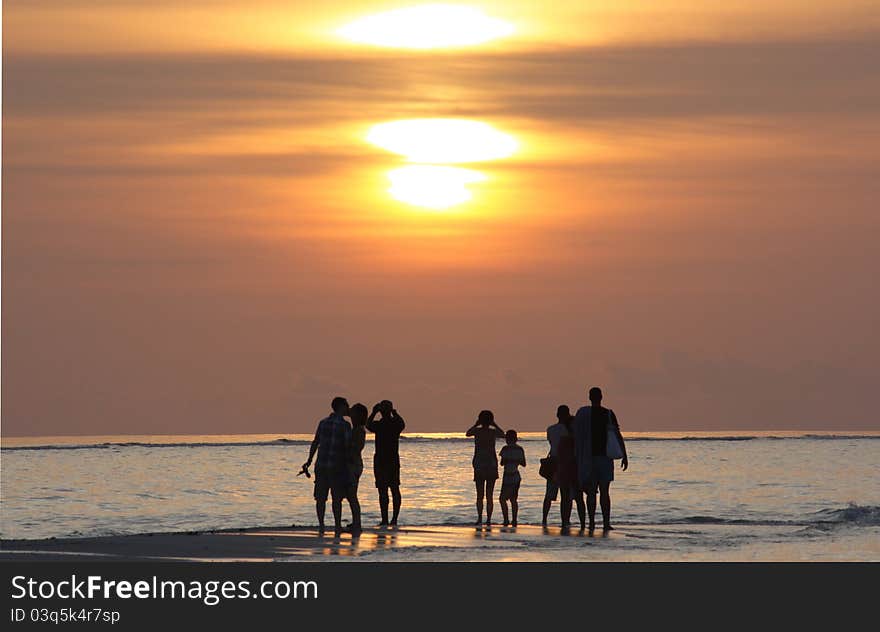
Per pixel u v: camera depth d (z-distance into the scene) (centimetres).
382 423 9250
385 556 6950
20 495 18175
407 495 16175
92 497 17588
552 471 9469
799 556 7288
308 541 7812
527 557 7006
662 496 16462
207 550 7175
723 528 9369
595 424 8800
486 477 9669
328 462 8350
